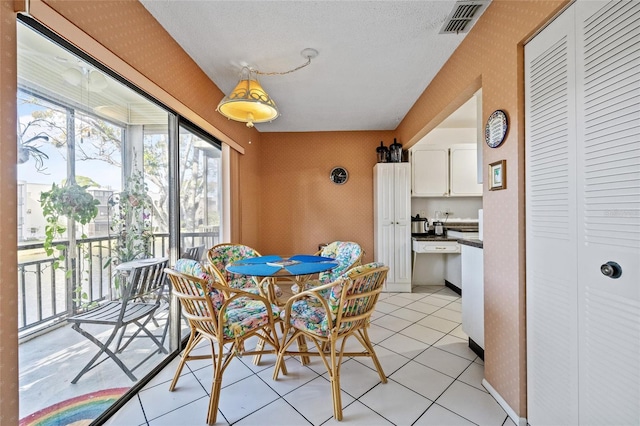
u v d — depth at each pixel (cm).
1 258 96
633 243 91
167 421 143
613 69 96
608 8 97
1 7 95
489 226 167
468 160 398
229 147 305
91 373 152
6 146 97
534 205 134
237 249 261
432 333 247
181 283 154
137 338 184
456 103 224
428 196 404
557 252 120
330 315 149
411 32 192
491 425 140
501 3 153
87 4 125
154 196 197
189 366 196
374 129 427
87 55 128
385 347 221
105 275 160
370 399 159
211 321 147
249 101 184
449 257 401
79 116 141
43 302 127
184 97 213
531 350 136
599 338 102
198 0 160
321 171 436
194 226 254
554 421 122
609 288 98
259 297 165
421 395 162
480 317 200
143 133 186
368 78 260
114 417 145
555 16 119
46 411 130
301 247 438
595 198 103
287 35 195
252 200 403
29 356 123
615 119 96
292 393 165
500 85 155
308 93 292
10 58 97
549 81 124
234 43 204
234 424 141
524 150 140
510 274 148
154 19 175
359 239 434
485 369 170
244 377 182
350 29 189
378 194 388
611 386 98
